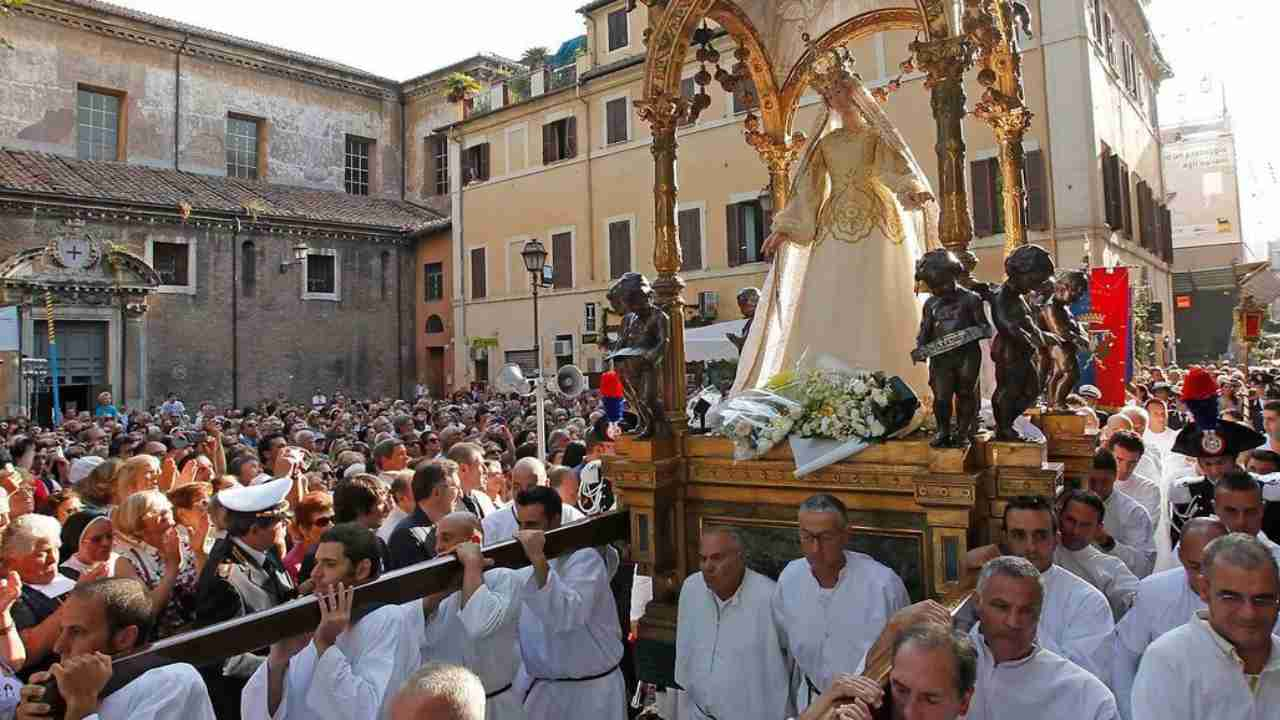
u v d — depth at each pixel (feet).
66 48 104.58
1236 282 105.50
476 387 103.35
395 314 119.75
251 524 15.70
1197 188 146.51
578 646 16.01
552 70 104.99
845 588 13.65
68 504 22.45
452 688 8.20
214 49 116.26
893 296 18.20
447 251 116.88
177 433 48.62
